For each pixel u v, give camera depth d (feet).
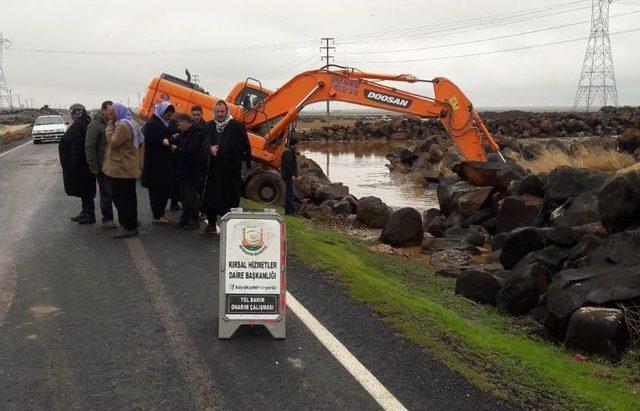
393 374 16.25
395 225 46.09
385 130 239.91
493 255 40.16
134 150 30.32
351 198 60.90
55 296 22.06
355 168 127.03
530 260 32.14
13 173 61.87
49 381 15.40
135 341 18.01
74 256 27.55
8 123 192.24
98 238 31.09
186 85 58.75
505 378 16.93
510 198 47.67
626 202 31.19
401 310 21.85
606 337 22.88
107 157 30.30
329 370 16.38
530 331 26.20
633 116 203.10
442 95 61.93
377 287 25.05
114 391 14.93
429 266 39.19
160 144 32.89
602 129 192.95
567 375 19.11
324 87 59.52
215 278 24.44
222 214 30.09
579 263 29.37
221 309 18.06
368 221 53.31
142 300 21.70
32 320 19.63
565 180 43.47
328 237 39.58
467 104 61.98
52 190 49.03
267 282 18.15
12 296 22.00
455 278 35.73
